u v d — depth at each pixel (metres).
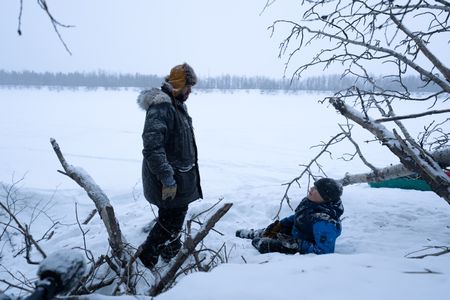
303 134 20.06
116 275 3.01
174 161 3.13
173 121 3.08
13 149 14.86
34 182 10.16
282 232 3.63
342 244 3.48
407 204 4.68
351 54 3.40
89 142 17.03
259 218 4.93
